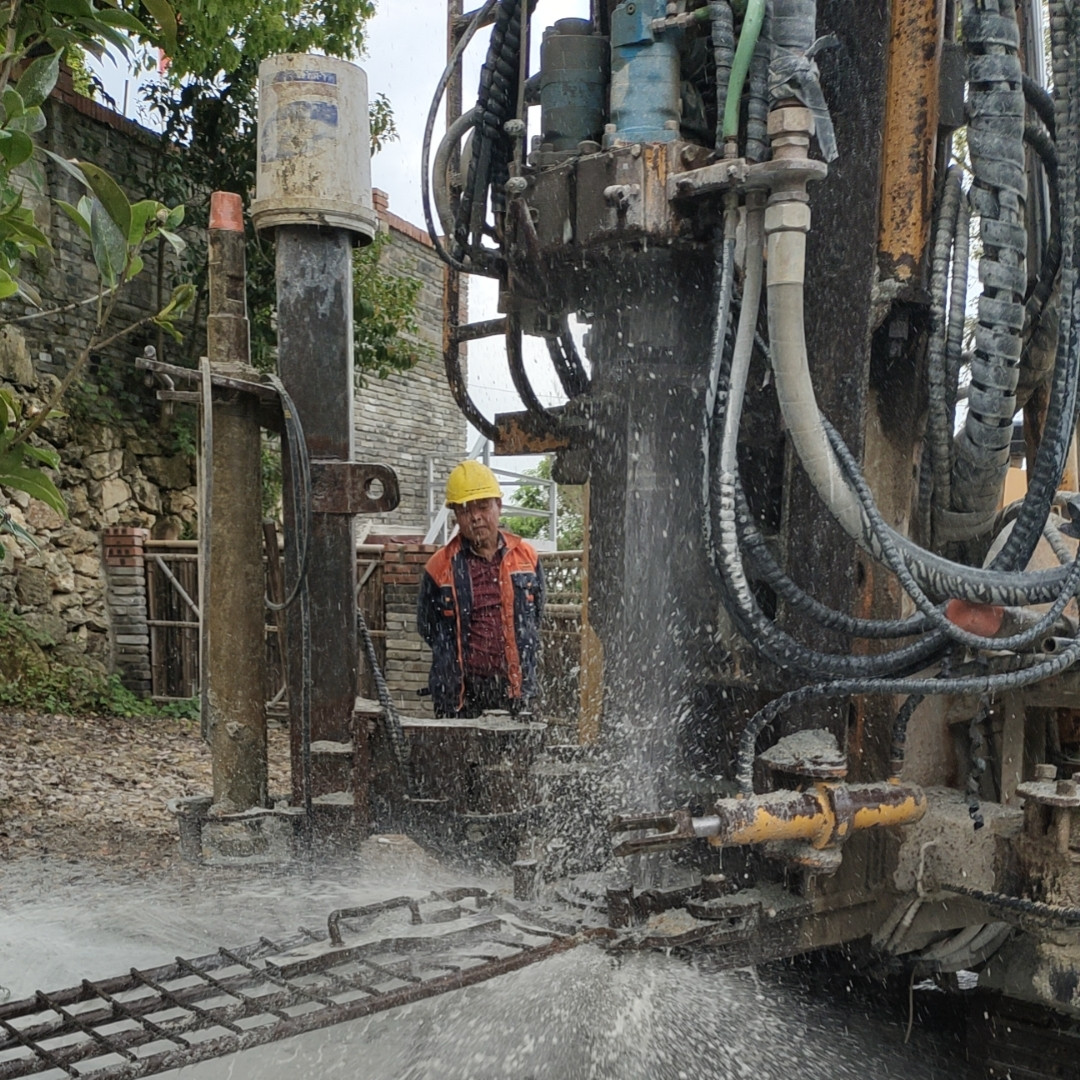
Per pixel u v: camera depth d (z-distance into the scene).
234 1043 1.76
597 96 2.97
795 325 2.42
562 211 2.85
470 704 4.04
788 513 2.74
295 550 3.19
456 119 3.31
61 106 9.03
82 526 9.16
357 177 3.25
